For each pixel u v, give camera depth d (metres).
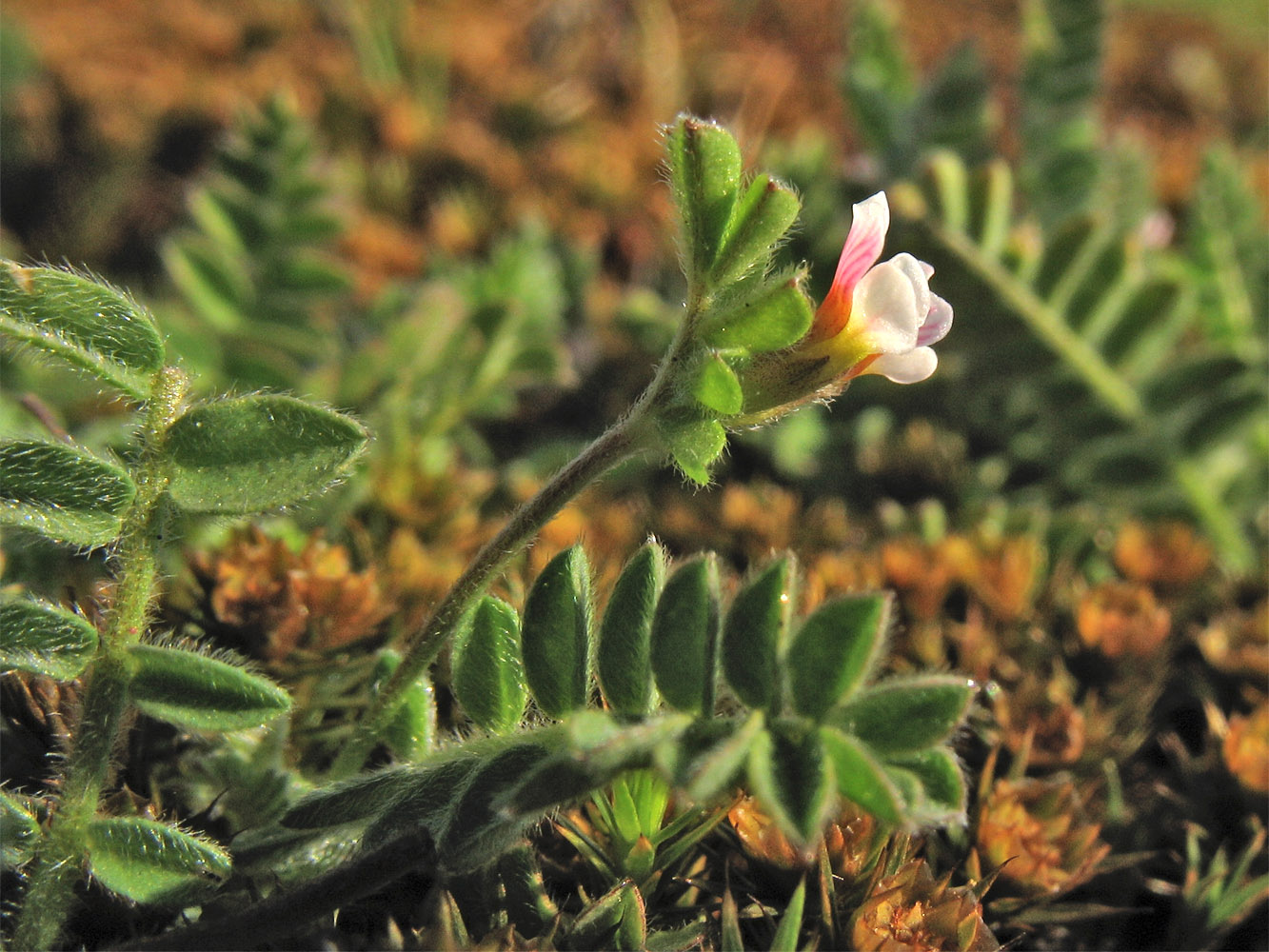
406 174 0.11
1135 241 0.08
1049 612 0.06
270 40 0.13
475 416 0.08
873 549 0.07
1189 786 0.05
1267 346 0.08
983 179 0.08
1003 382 0.08
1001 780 0.05
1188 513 0.08
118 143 0.11
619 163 0.11
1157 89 0.14
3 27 0.11
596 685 0.05
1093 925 0.05
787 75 0.13
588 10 0.13
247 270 0.09
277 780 0.05
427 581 0.06
